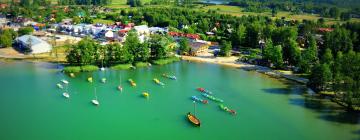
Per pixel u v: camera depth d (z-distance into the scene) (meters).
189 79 178.38
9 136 117.94
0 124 126.19
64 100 148.00
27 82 167.75
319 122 131.12
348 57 164.25
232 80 177.88
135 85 166.62
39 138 116.94
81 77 176.62
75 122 128.62
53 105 142.88
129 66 193.88
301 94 159.00
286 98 154.12
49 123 127.56
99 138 117.50
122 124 127.56
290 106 145.50
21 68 188.25
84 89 160.88
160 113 137.25
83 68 184.88
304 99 153.12
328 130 125.06
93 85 166.12
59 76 176.75
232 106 145.00
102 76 179.12
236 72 192.00
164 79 177.88
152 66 199.75
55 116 133.12
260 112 139.50
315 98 154.25
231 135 121.25
